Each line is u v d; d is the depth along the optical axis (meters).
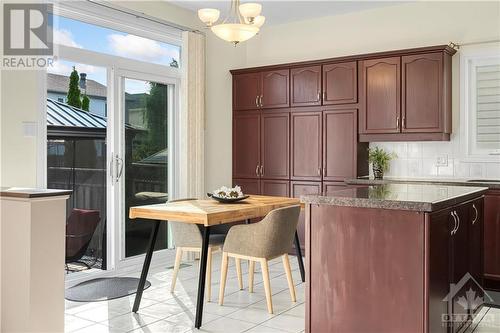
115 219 4.93
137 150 5.24
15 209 2.97
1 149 3.82
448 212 2.79
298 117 5.79
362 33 5.76
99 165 4.82
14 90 3.91
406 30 5.46
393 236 2.60
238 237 3.74
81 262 4.67
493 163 5.00
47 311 3.01
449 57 5.10
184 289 4.30
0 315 3.06
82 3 4.50
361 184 5.17
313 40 6.11
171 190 5.64
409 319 2.55
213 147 6.07
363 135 5.35
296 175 5.79
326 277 2.83
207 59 5.98
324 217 2.84
